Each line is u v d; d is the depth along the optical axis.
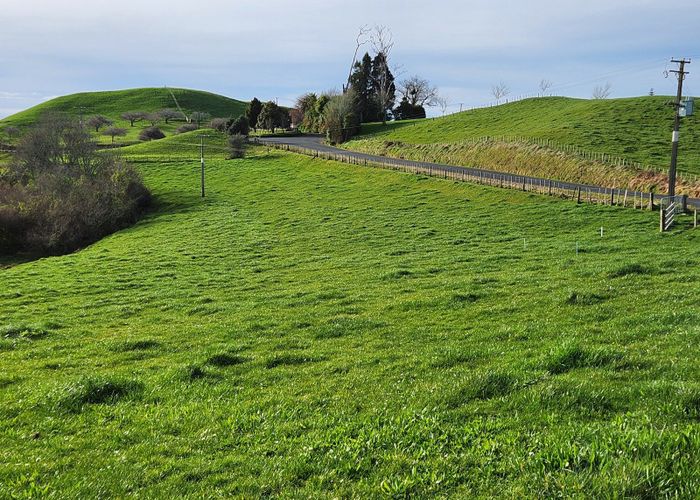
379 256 38.16
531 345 14.66
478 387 10.48
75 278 37.16
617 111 104.56
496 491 6.92
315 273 33.84
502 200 54.72
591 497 6.24
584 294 20.06
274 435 9.70
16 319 25.17
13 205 62.41
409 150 105.00
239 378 13.80
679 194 55.19
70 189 68.19
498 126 119.88
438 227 46.97
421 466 7.74
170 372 13.99
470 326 18.03
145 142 138.38
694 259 26.16
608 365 11.71
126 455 9.34
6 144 129.62
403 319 20.02
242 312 23.81
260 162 101.38
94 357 17.28
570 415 9.04
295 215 59.41
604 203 48.12
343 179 78.88
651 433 7.24
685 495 6.09
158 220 66.12
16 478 8.52
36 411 11.48
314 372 14.01
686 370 10.94
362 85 171.62
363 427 9.34
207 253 44.59
